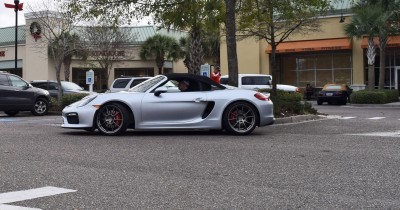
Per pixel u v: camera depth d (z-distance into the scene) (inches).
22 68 1669.5
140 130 433.7
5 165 253.4
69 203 178.9
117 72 1774.1
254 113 401.7
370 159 269.4
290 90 957.8
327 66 1397.6
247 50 1446.9
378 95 1039.0
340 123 522.0
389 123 514.9
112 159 273.3
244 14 723.4
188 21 610.5
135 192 195.2
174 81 407.5
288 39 1389.0
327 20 1342.3
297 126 486.0
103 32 1368.1
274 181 215.2
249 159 272.2
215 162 263.1
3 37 1737.2
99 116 394.9
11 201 181.5
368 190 197.3
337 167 246.5
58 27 1197.7
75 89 1012.5
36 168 245.4
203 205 175.8
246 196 188.2
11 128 463.2
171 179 219.6
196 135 398.6
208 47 1561.3
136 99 394.0
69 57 1537.9
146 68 1775.3
